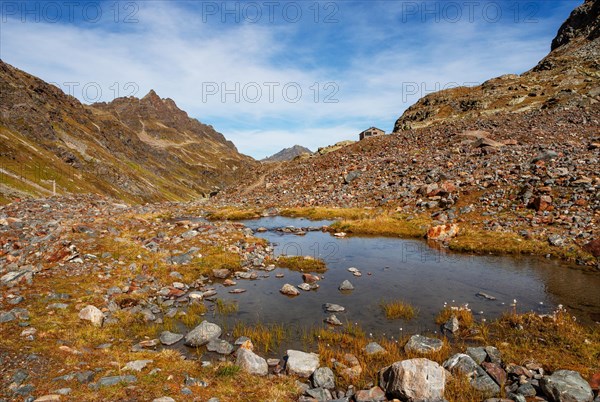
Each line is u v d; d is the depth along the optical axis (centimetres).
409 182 4869
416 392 849
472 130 6812
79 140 19912
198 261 2222
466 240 2706
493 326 1348
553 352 1116
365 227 3425
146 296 1673
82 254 2016
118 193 16212
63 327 1236
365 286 1886
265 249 2669
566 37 14125
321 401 873
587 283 1802
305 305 1631
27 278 1619
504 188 3575
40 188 9888
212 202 6650
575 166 3594
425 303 1628
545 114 6906
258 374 1009
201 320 1455
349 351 1185
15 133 14450
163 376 924
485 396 891
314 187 6219
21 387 816
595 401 827
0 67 18575
